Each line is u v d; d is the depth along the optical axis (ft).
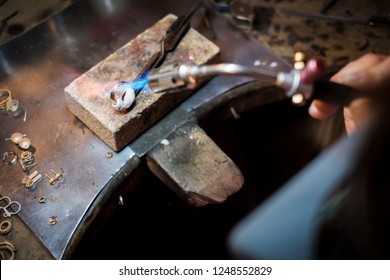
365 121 1.25
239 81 3.88
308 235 1.22
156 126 3.59
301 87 1.95
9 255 3.05
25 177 3.33
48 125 3.59
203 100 3.76
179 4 4.35
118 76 3.55
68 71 3.89
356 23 4.34
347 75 2.24
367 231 1.24
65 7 4.28
